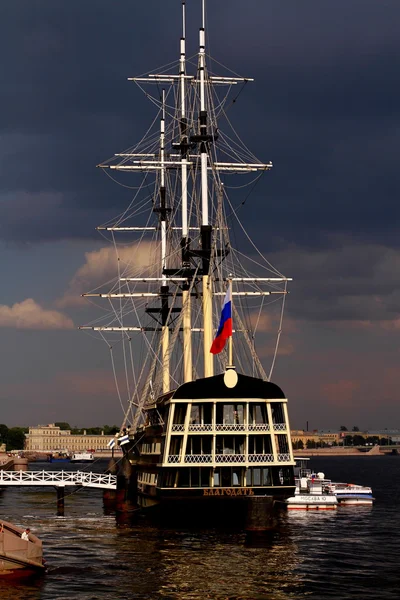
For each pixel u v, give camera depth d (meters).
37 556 119.25
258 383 157.88
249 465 155.50
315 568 123.12
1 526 118.00
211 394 156.38
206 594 106.25
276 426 158.12
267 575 117.56
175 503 154.62
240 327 180.38
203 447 156.25
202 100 190.50
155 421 183.38
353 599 104.12
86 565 123.88
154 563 125.25
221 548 138.00
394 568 123.75
